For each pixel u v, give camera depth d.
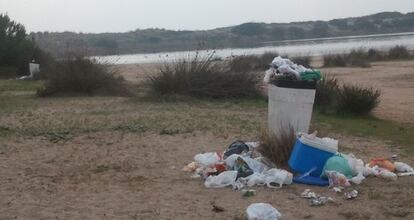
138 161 8.45
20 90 23.47
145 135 10.74
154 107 15.71
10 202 6.28
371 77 29.31
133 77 32.50
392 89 22.31
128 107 15.76
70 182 7.20
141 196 6.50
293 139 7.65
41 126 12.02
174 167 8.03
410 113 15.12
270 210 5.64
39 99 18.98
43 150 9.40
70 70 20.44
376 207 5.98
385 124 12.95
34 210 5.98
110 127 11.76
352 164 7.23
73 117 13.57
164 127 11.66
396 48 52.69
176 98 17.52
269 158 7.64
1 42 35.38
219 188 6.81
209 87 18.08
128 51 78.56
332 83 16.83
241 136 10.51
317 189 6.72
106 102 17.44
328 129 11.93
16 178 7.43
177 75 18.09
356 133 11.46
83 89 20.33
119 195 6.55
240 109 15.38
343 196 6.40
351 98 14.62
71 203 6.23
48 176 7.54
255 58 39.16
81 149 9.46
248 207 5.79
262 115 13.91
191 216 5.71
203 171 7.43
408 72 31.69
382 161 7.79
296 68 7.90
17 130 11.45
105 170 7.89
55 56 31.16
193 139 10.25
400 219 5.61
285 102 7.76
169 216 5.72
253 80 18.62
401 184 6.96
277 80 7.83
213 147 9.48
